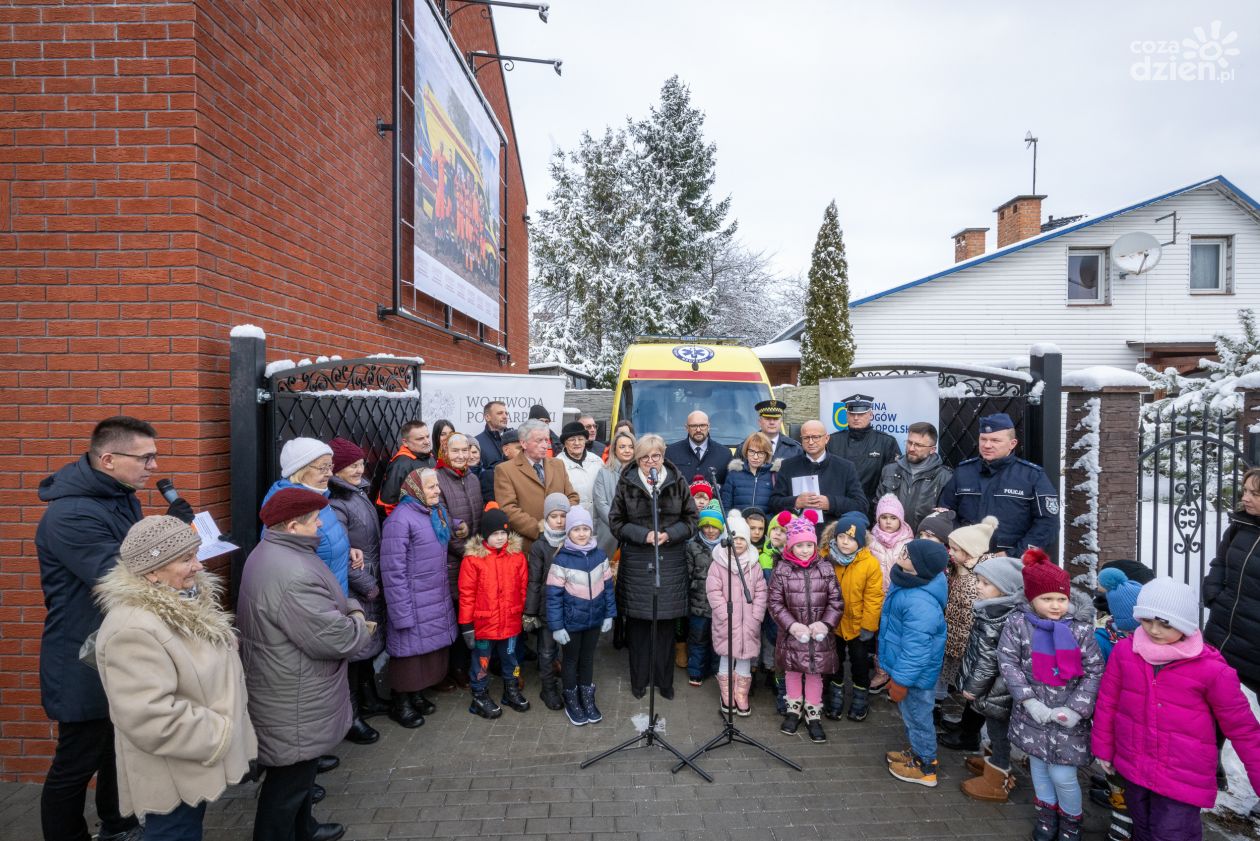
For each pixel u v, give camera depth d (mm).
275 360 4527
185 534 2379
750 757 3896
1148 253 14617
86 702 2775
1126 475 5176
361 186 6098
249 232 4219
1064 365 16781
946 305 16938
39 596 3596
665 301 24391
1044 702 3057
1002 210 19625
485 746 4016
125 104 3662
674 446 6125
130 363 3656
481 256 10078
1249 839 3170
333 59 5496
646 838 3135
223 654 2465
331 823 3160
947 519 4117
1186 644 2764
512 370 13188
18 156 3670
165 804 2311
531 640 5906
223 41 3951
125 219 3662
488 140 10578
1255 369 9984
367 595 4012
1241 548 3510
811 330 16891
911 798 3488
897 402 6285
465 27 10016
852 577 4285
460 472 4832
